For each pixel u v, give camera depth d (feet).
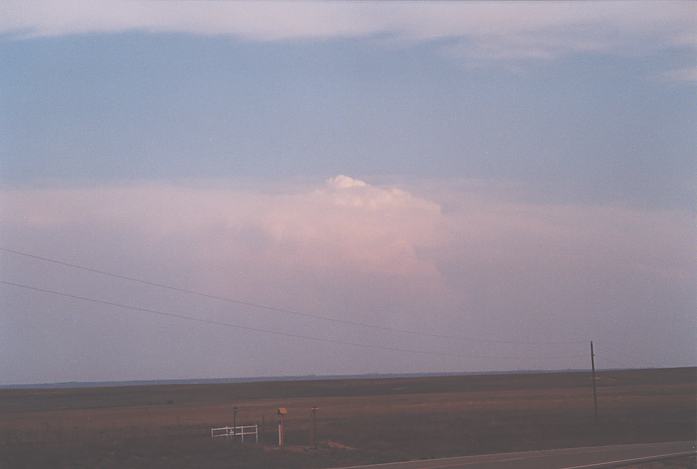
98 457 142.82
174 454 151.74
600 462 129.49
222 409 382.22
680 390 477.36
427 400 450.30
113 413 359.25
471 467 120.57
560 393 492.95
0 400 546.26
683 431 242.37
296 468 133.80
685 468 121.19
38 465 131.54
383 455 155.43
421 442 192.75
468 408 347.36
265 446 175.63
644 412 304.09
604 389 521.24
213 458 146.51
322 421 269.44
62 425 254.68
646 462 128.06
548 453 155.74
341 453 159.53
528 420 268.21
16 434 194.49
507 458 141.79
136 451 153.69
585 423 257.14
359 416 300.40
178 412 358.84
